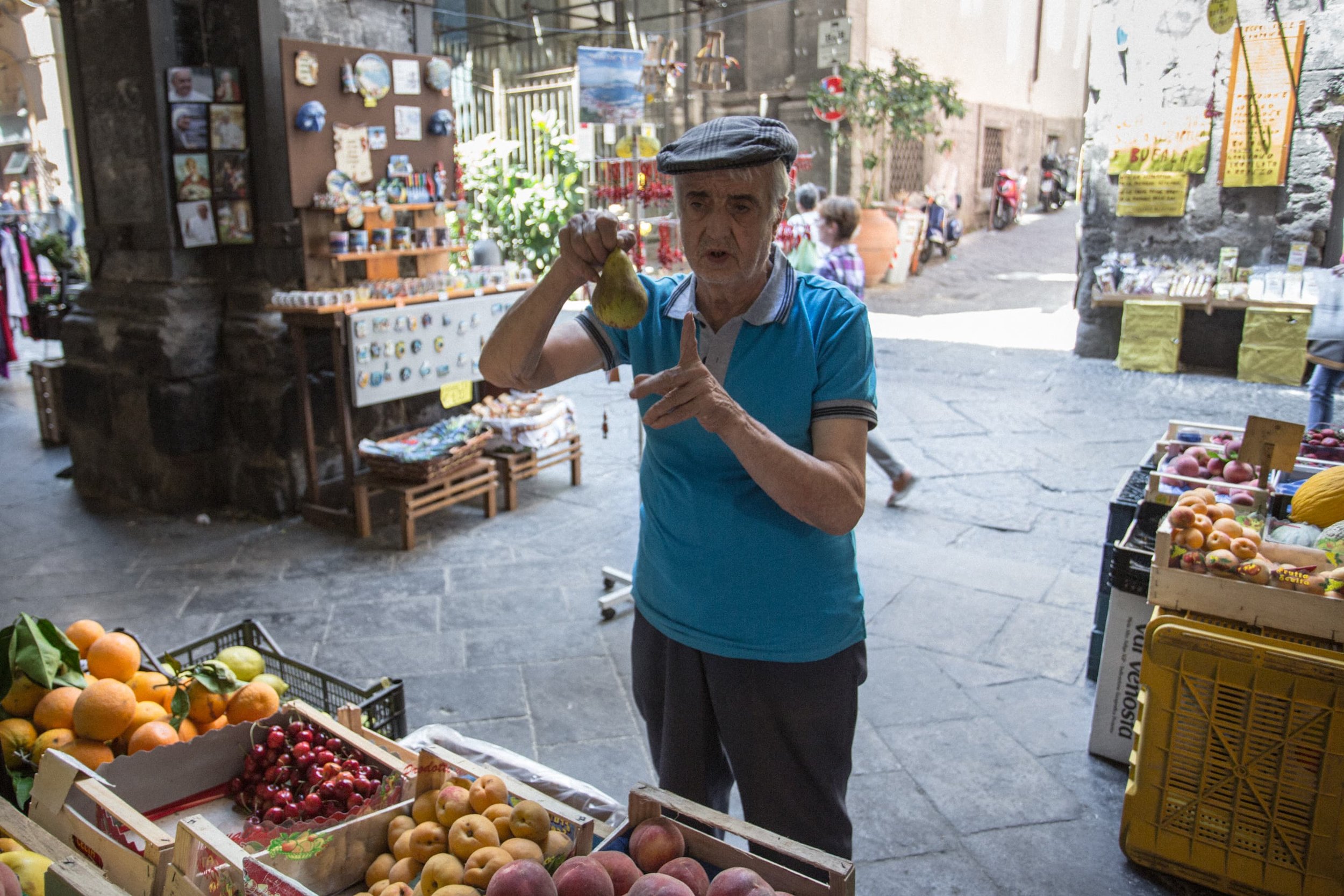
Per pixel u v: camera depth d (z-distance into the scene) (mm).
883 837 2779
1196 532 2516
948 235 16297
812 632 1841
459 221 6902
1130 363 8688
